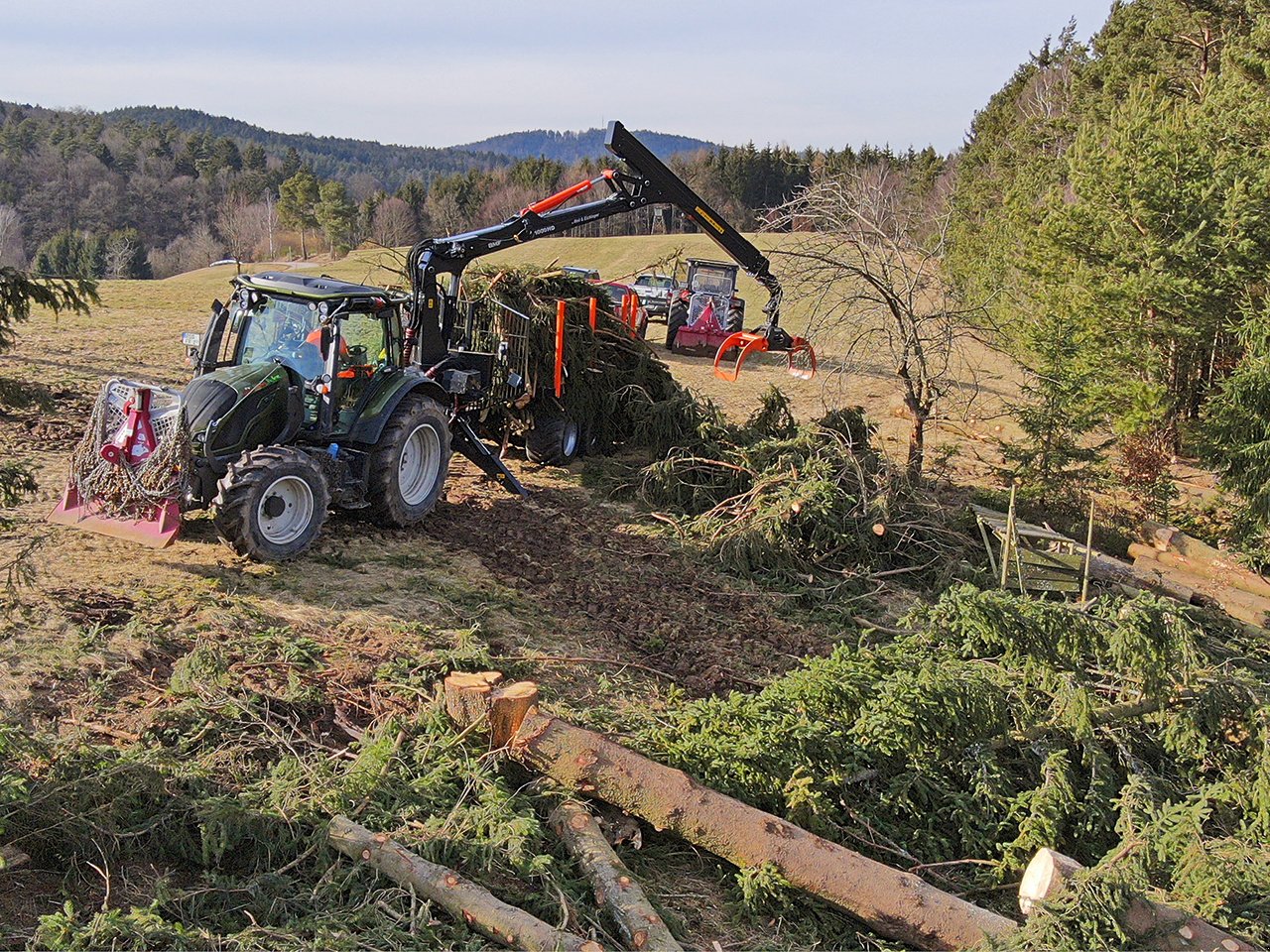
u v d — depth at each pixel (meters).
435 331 10.82
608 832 5.32
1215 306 14.48
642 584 9.34
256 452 8.02
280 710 5.98
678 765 5.68
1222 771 6.57
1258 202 14.12
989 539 11.28
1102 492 13.67
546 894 4.62
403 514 9.43
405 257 12.61
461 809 5.09
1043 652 6.73
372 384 9.28
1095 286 15.28
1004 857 5.65
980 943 4.57
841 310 12.12
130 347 17.89
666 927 4.56
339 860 4.65
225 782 5.21
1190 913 4.78
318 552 8.61
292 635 6.90
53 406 6.60
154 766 4.93
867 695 6.36
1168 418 16.58
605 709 6.53
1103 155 15.85
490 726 5.64
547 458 12.48
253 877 4.52
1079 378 13.55
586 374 12.52
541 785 5.46
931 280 12.33
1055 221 15.88
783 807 5.69
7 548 7.75
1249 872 5.25
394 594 8.04
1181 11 23.92
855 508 10.81
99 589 7.23
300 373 8.84
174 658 6.40
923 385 12.34
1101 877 4.72
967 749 6.27
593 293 12.83
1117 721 6.71
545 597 8.66
